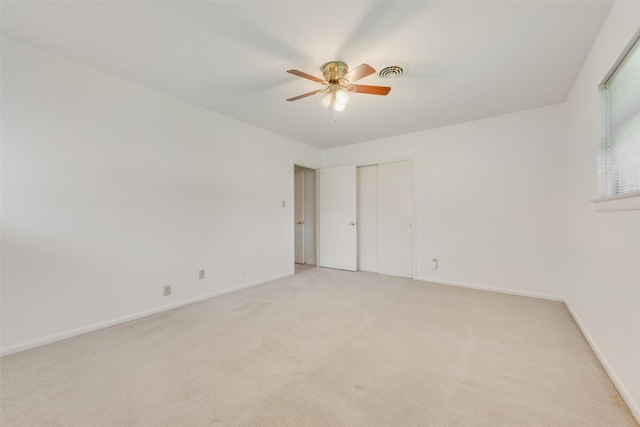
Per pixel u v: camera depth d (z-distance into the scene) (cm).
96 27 187
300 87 272
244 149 373
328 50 211
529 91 283
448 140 388
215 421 134
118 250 253
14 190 201
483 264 363
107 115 247
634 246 140
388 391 156
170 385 162
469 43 202
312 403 146
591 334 208
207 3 164
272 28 187
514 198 342
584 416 136
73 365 183
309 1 162
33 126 209
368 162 471
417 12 171
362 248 489
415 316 267
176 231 297
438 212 396
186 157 307
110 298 247
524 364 183
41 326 211
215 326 246
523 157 337
